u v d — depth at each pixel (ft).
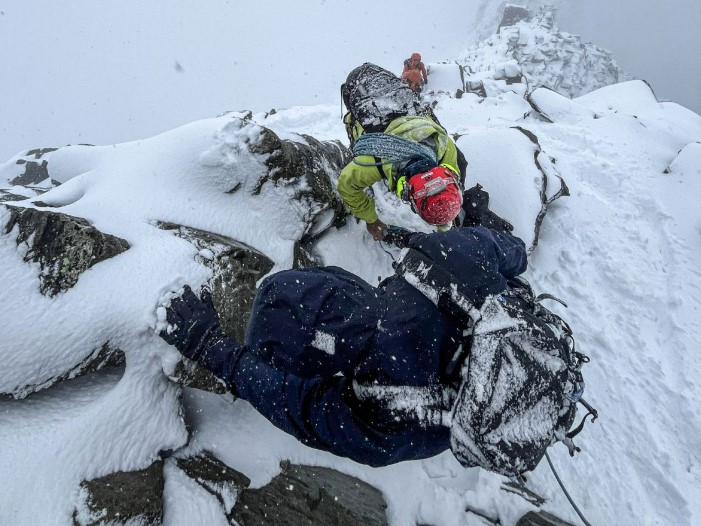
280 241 9.62
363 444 3.72
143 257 6.84
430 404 3.45
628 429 8.86
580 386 3.58
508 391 3.08
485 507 7.37
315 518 6.60
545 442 3.17
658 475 8.16
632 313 10.77
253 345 4.25
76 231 6.32
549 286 11.70
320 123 21.34
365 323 3.77
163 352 6.36
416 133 7.80
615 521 7.70
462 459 3.26
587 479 8.16
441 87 34.01
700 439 8.48
